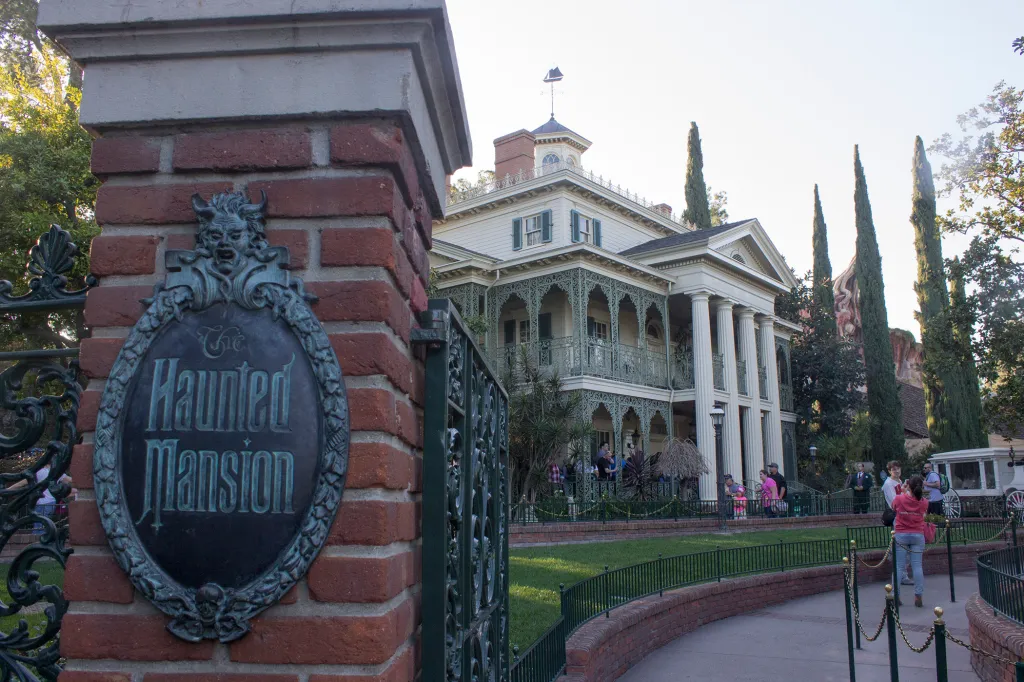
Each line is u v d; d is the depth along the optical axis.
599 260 26.31
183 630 1.97
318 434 2.04
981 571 8.48
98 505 2.04
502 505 3.69
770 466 25.50
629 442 28.88
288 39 2.20
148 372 2.10
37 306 2.60
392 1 2.15
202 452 2.05
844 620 10.87
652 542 16.50
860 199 42.88
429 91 2.41
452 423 2.61
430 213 2.76
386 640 1.96
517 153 34.59
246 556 2.00
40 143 13.59
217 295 2.12
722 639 9.55
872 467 38.97
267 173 2.21
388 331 2.13
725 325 30.09
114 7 2.19
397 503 2.10
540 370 25.73
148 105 2.21
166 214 2.20
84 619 2.02
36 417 2.64
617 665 7.64
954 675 7.91
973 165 23.61
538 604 8.53
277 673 1.95
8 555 8.17
